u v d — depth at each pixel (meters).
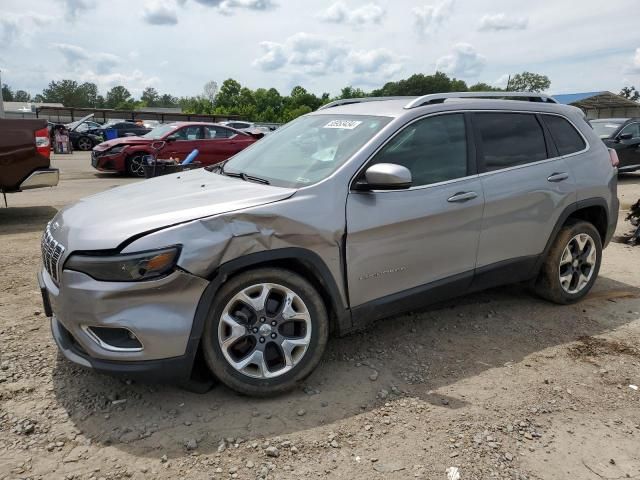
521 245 4.27
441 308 4.68
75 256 2.85
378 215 3.42
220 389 3.28
